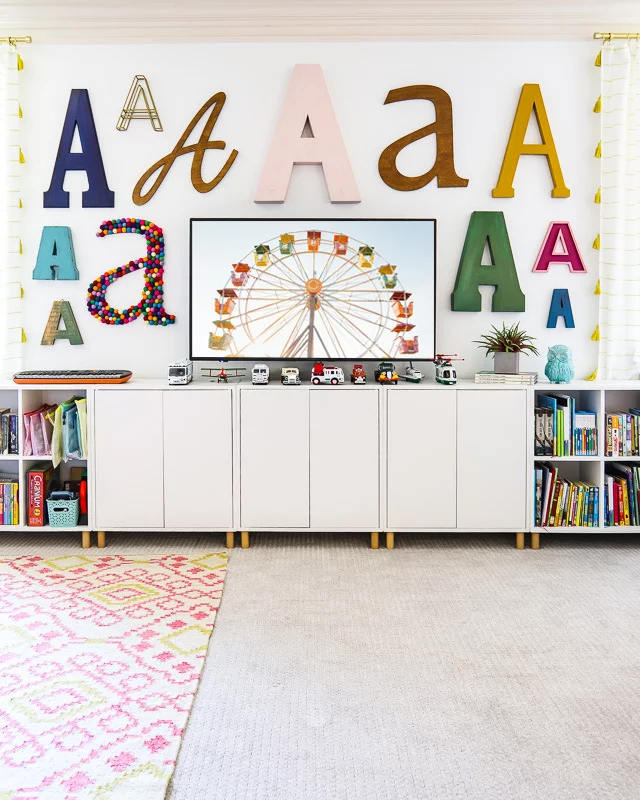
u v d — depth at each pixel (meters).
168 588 2.78
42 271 3.54
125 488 3.26
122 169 3.54
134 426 3.24
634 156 3.48
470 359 3.58
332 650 2.26
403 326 3.47
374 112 3.51
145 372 3.60
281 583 2.85
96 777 1.60
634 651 2.25
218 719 1.85
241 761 1.67
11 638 2.32
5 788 1.56
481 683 2.05
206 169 3.54
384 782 1.59
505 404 3.23
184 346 3.59
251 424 3.23
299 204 3.55
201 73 3.51
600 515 3.29
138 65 3.52
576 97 3.52
